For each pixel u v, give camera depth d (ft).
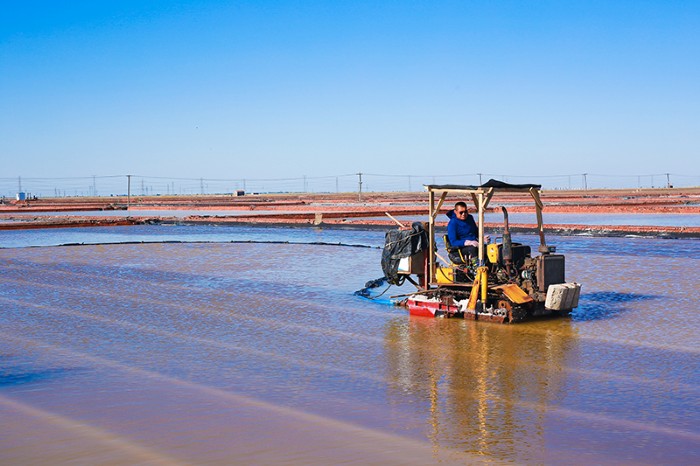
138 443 20.45
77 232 128.36
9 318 40.86
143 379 27.50
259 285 54.19
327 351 32.07
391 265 42.88
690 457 19.21
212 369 29.01
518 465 18.74
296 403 24.30
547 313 39.99
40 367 29.45
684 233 98.99
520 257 39.83
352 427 21.79
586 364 29.19
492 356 30.71
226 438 20.88
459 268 40.42
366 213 168.66
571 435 20.98
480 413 23.06
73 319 40.42
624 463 18.84
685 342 33.01
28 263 71.97
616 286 51.39
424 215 169.99
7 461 19.13
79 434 21.25
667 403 23.95
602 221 137.59
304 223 143.13
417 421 22.31
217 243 97.50
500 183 38.52
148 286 53.98
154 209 270.46
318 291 50.88
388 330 36.73
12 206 338.54
